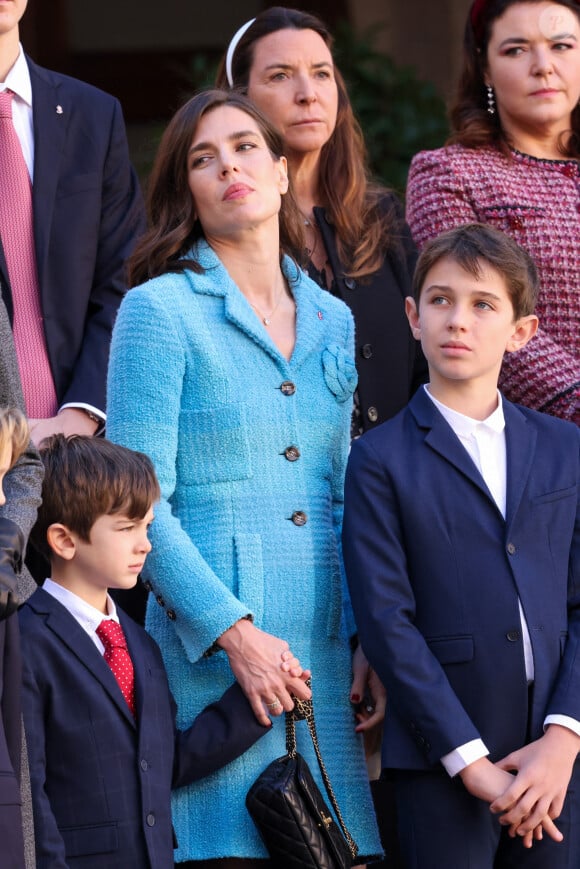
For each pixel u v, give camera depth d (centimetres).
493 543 1440
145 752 1332
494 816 1409
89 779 1304
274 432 1469
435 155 1836
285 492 1464
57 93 1773
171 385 1447
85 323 1736
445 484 1453
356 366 1692
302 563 1453
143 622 1702
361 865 1493
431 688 1390
